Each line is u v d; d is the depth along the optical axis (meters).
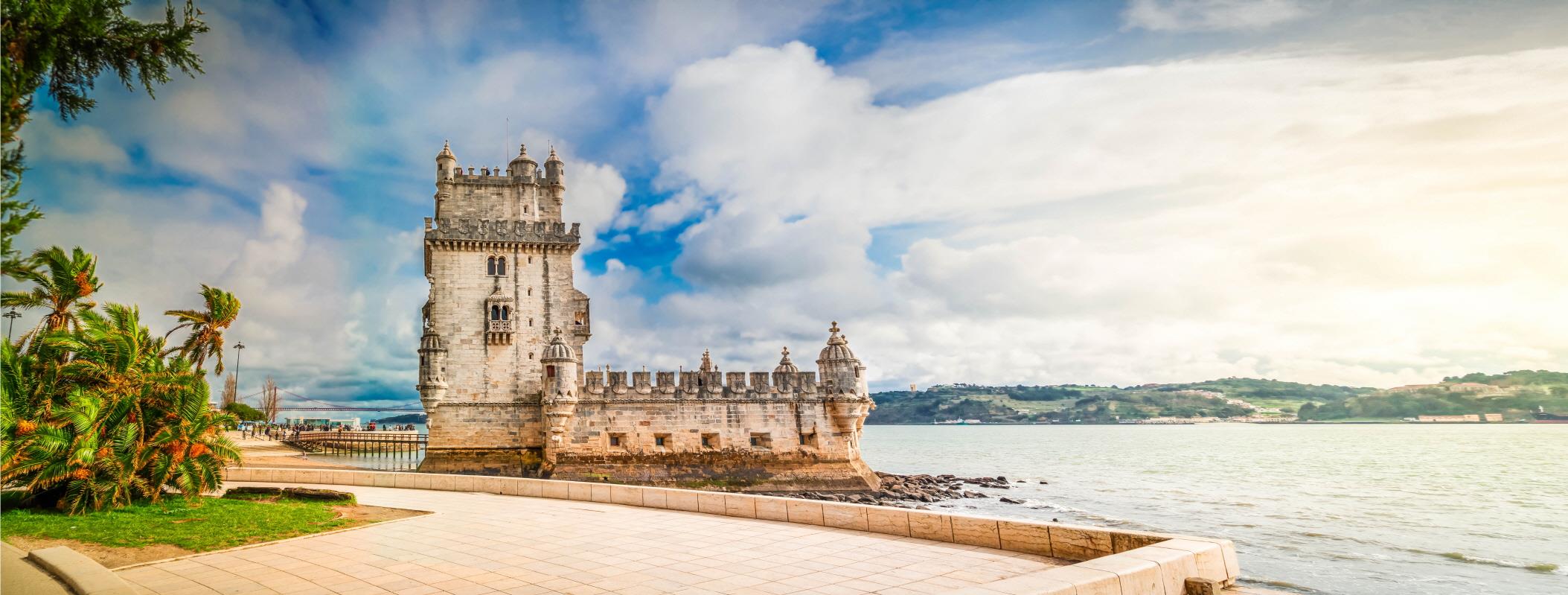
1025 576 13.12
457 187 62.50
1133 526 53.50
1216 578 15.20
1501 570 39.69
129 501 27.05
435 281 59.84
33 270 13.35
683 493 27.48
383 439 89.56
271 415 139.62
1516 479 87.25
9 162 12.69
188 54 16.28
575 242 62.00
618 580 16.75
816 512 23.59
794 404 61.88
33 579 15.56
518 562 18.62
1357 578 37.88
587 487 30.98
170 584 16.52
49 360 27.81
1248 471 100.06
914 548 19.81
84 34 14.64
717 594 15.54
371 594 15.63
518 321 60.53
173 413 29.12
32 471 25.31
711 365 69.31
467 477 35.44
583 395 58.47
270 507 27.92
